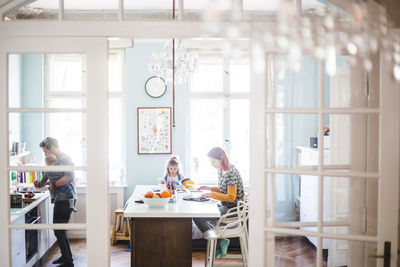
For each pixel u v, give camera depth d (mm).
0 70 2283
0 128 2303
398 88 2143
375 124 2219
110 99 6051
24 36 2279
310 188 2271
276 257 2311
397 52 1583
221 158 4441
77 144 2340
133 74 5930
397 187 2170
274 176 2303
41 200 2357
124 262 4656
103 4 2465
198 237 5008
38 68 2326
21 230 2359
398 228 2252
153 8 3846
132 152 5973
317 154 2250
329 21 1521
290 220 2305
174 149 6000
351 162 2254
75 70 2330
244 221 4066
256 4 2326
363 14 1565
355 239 2211
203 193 4477
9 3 2303
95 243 2326
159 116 5957
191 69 4559
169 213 3703
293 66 1528
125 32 2287
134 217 3770
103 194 2311
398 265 2240
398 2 2189
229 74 6066
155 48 5934
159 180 5355
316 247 2254
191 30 2289
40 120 2348
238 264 4266
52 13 2393
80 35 2279
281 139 2293
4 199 2318
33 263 2361
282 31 1494
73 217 2346
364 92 2227
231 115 6113
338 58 2234
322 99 2230
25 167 2330
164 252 3781
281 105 2279
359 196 2252
